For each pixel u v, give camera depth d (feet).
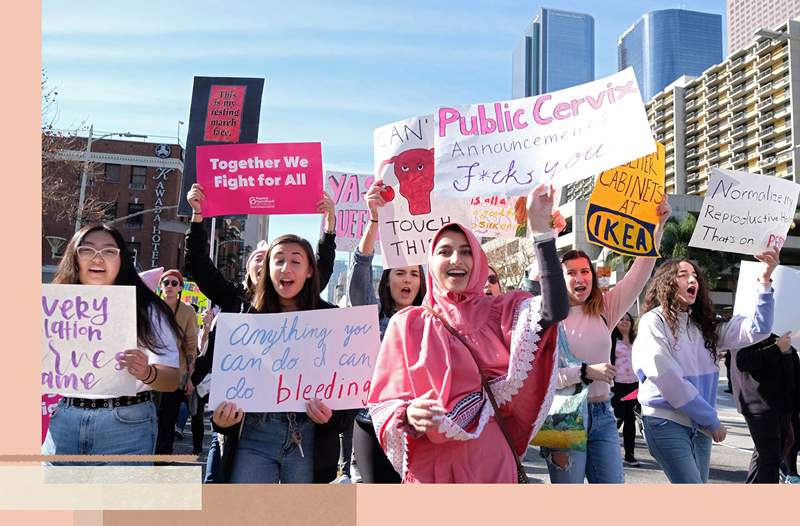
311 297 11.95
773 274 17.33
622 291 14.89
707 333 13.98
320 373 11.16
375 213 15.02
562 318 8.66
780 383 16.30
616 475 12.71
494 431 8.87
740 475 25.02
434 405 8.08
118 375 10.30
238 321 11.32
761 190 17.65
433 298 9.64
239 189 14.38
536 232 8.87
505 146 13.62
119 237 11.20
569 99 13.44
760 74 316.60
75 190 103.96
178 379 11.23
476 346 9.08
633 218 15.44
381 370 9.40
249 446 10.89
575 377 12.19
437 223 15.60
